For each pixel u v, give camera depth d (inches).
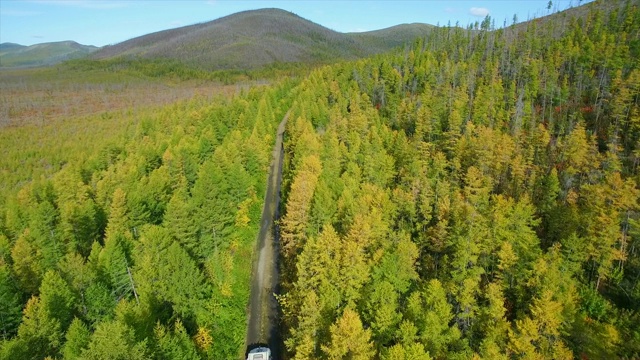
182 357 1462.8
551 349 1520.7
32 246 2298.2
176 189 2928.2
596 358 1608.0
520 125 3693.4
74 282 1859.0
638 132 3307.1
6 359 1398.9
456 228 2117.4
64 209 2659.9
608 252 2073.1
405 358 1245.7
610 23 5290.4
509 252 1915.6
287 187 2997.0
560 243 2193.7
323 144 3393.2
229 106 5137.8
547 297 1531.7
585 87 4271.7
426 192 2600.9
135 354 1208.8
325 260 1713.8
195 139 3870.6
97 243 2064.5
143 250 1951.3
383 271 1708.9
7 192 4877.0
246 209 2842.0
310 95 5128.0
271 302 2212.1
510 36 6624.0
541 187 2815.0
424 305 1588.3
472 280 1675.7
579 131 3201.3
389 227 2358.5
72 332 1454.2
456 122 3496.6
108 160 4197.8
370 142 3489.2
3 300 1828.2
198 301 1913.1
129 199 2488.9
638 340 1635.1
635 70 3700.8
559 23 6545.3
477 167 3021.7
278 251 2664.9
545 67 4530.0
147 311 1524.4
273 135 4338.1
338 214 2273.6
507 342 1551.4
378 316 1466.5
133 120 7367.1
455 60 5816.9
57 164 5703.7
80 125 7642.7
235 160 2945.4
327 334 1519.4
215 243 2324.1
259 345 1929.1
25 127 7746.1
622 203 2375.7
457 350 1485.0
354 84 5295.3
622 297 2036.2
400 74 5324.8
